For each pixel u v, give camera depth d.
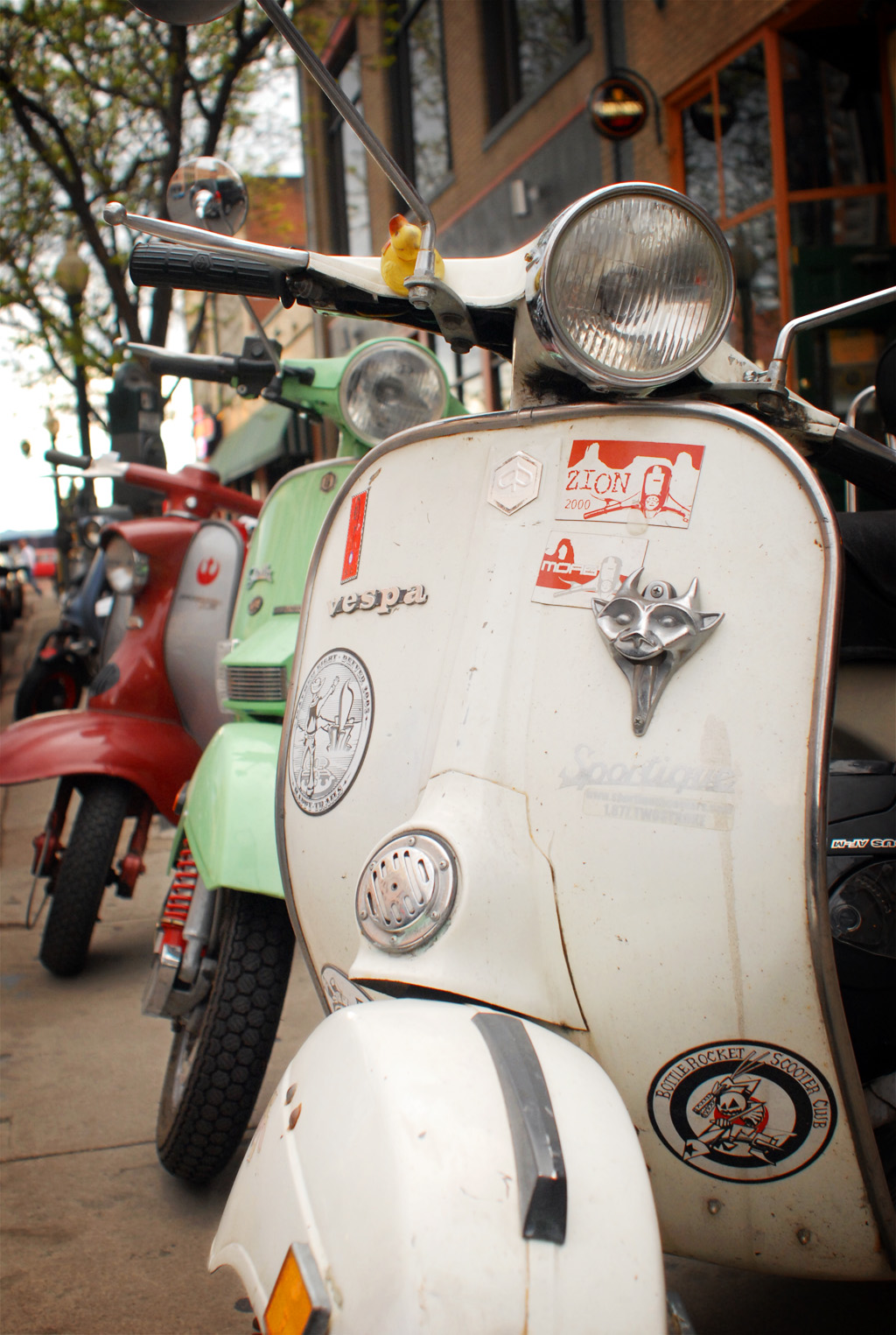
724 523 1.43
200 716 3.99
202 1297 2.13
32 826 6.45
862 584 1.81
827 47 7.14
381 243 14.48
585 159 9.59
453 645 1.58
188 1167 2.39
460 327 1.68
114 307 12.65
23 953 4.21
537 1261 1.01
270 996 2.32
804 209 7.23
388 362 2.96
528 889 1.39
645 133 8.61
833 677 1.33
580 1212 1.05
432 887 1.35
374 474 1.81
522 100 10.91
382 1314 0.99
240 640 3.18
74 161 10.30
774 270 7.37
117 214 1.55
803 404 1.68
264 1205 1.16
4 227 12.27
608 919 1.36
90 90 10.41
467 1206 1.03
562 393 1.62
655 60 8.45
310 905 1.74
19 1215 2.42
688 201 1.41
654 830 1.35
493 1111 1.10
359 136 1.48
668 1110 1.36
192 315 14.59
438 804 1.45
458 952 1.34
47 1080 3.11
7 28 9.75
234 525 4.11
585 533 1.51
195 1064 2.31
